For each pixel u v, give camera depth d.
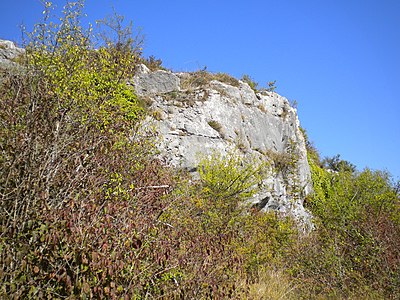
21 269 3.99
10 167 4.57
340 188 14.16
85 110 6.45
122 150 6.45
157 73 15.51
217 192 10.48
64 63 7.58
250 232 10.05
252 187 12.51
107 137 6.06
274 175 15.55
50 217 4.32
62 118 5.49
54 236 4.13
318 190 18.84
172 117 13.80
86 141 5.56
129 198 5.57
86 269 4.16
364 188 13.82
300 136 19.69
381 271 9.45
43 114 5.36
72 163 5.20
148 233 5.27
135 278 4.79
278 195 15.23
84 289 4.05
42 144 4.93
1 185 4.53
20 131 4.94
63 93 6.48
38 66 6.95
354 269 10.02
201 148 13.42
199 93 15.48
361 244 10.41
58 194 4.68
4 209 4.33
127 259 4.68
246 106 16.97
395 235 10.09
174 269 5.60
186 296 5.69
